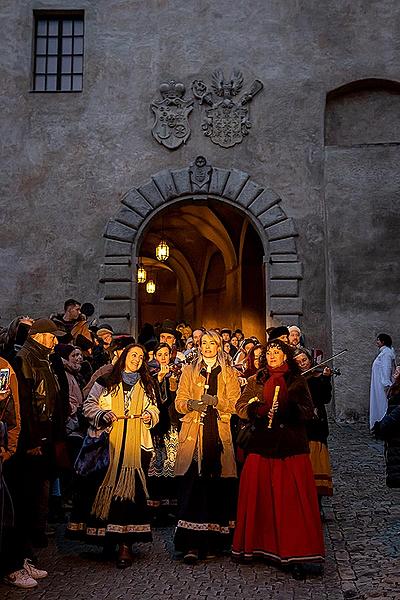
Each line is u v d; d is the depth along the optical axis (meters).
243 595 4.99
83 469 5.88
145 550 6.26
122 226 15.29
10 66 15.95
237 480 6.23
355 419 14.36
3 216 15.42
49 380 5.79
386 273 14.86
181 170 15.46
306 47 15.96
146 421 5.95
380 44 15.91
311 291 15.13
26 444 5.40
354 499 8.06
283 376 5.77
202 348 6.27
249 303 20.55
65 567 5.75
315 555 5.37
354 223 15.07
